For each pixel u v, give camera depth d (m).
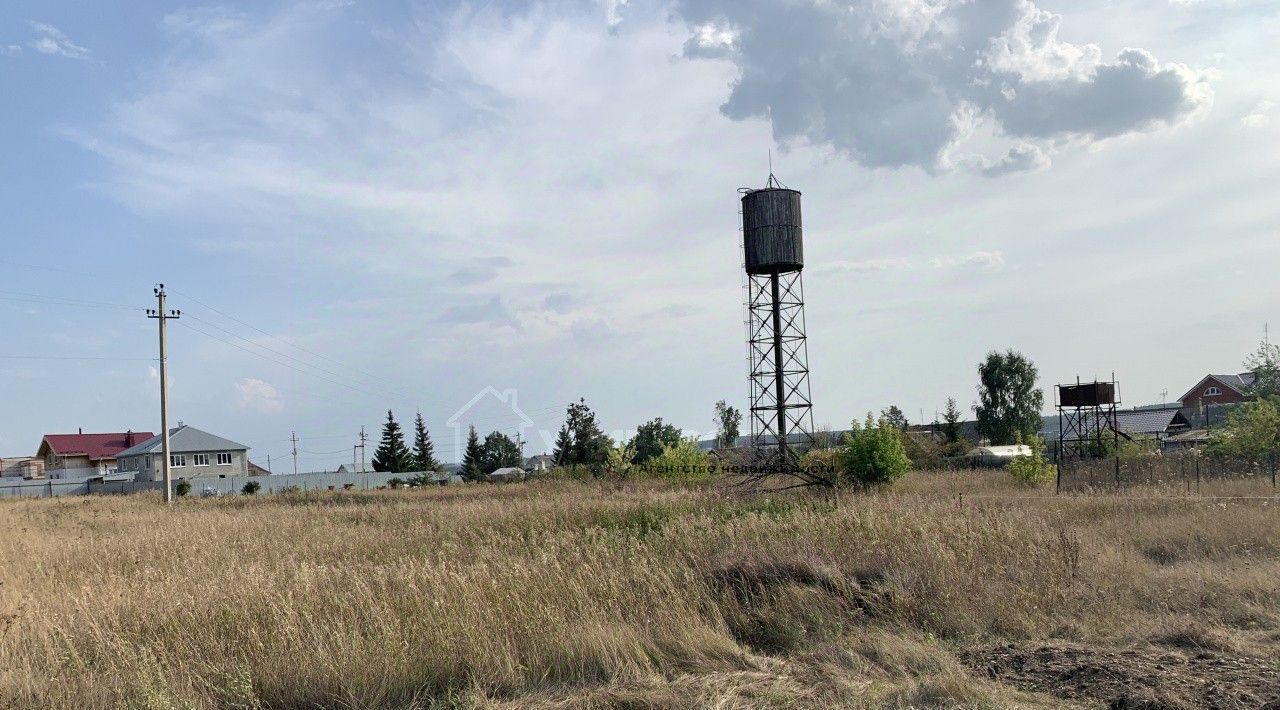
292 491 54.12
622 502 24.38
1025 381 74.88
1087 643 8.44
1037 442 30.12
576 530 18.50
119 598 10.59
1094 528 15.11
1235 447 29.59
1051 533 12.55
